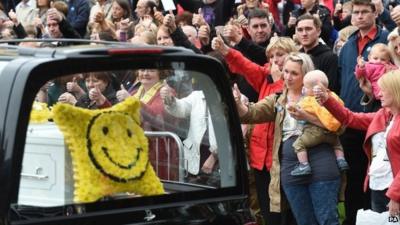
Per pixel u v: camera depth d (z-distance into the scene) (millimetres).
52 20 29062
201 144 14688
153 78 15008
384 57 21328
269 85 22250
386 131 19453
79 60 12969
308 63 20766
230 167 14438
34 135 13156
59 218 12781
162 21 26797
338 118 20016
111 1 33312
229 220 14188
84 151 13172
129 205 13336
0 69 12930
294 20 28922
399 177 18281
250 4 30609
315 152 20500
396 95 18844
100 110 13602
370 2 23062
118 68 13367
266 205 21844
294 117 20141
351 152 22359
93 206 13062
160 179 14727
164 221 13570
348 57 23156
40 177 13117
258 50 24500
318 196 20469
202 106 14648
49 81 13758
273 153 21062
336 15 29828
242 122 20781
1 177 12398
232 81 23781
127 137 13656
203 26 25719
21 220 12461
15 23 31734
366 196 22453
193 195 13969
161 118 14930
